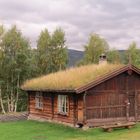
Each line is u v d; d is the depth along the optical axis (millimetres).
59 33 71562
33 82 38656
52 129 30734
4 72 61250
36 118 37781
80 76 32125
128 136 26656
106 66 33000
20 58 60969
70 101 31625
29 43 62844
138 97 33281
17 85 61656
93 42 80375
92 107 30281
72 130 29750
